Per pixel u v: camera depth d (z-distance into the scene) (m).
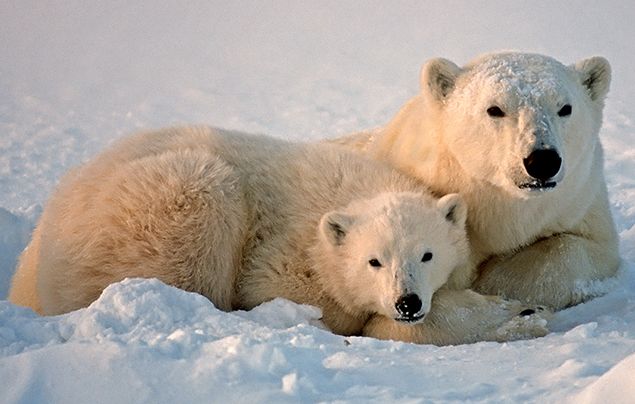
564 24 36.31
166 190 10.50
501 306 10.36
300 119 24.91
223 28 40.88
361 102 26.58
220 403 6.64
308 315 10.02
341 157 11.70
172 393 6.76
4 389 6.93
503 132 10.01
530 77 10.13
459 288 10.88
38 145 23.00
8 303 8.89
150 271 10.40
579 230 11.27
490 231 10.96
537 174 9.51
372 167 11.55
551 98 9.95
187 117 25.81
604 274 11.17
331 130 23.53
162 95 28.77
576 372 6.89
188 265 10.45
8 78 31.83
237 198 10.88
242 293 10.80
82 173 11.45
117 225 10.47
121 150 11.70
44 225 11.38
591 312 10.42
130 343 7.47
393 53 33.62
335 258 10.52
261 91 28.72
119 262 10.45
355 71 31.00
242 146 11.88
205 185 10.60
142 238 10.42
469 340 10.13
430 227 10.24
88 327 8.24
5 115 26.34
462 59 31.42
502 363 7.52
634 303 10.29
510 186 9.88
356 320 10.77
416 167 11.45
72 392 6.85
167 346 7.32
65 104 27.81
